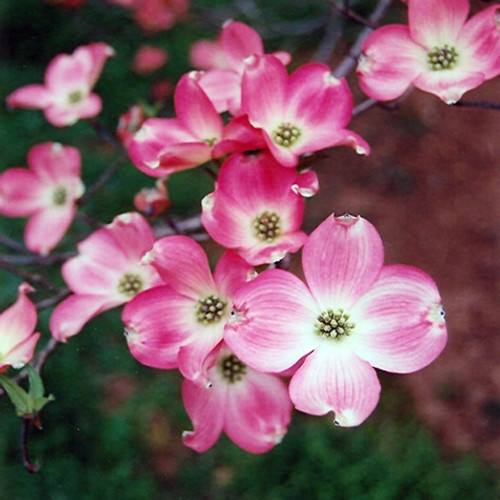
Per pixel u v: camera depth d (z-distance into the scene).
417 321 0.39
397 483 0.92
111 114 1.26
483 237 1.11
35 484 0.95
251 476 0.94
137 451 0.97
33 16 1.35
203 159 0.42
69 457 0.96
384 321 0.39
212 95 0.46
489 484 0.93
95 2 1.10
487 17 0.43
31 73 1.34
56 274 1.05
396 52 0.43
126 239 0.46
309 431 0.96
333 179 1.18
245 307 0.38
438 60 0.43
